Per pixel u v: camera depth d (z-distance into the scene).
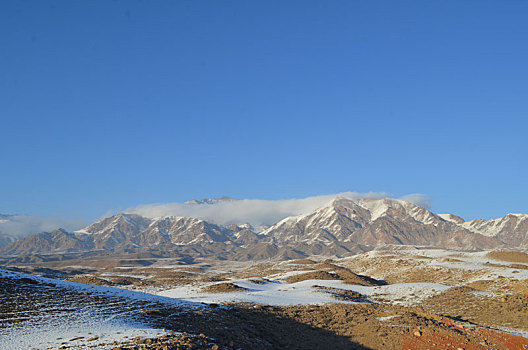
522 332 52.75
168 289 108.75
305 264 195.00
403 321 52.44
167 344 33.16
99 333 36.38
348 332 51.66
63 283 55.62
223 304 61.31
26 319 39.34
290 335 50.25
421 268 121.75
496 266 114.00
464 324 52.19
